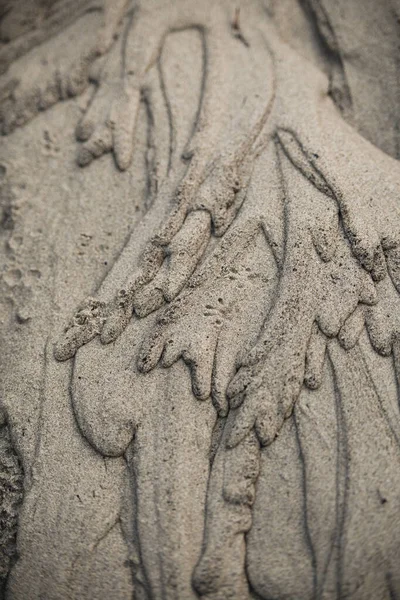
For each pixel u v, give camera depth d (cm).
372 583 39
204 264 46
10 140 55
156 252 46
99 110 54
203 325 44
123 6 58
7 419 44
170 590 39
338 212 46
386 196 47
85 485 42
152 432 42
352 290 44
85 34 58
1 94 58
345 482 40
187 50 56
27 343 46
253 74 54
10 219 52
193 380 43
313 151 48
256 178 48
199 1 58
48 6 62
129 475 42
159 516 40
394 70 54
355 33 56
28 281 49
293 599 39
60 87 56
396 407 42
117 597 40
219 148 49
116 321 45
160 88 54
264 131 50
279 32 57
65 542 41
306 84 53
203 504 41
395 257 45
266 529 40
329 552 39
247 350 43
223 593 39
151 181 50
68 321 46
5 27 62
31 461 43
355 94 54
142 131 53
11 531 42
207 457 42
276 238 46
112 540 41
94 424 43
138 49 56
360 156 49
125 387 43
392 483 40
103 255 49
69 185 52
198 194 48
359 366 43
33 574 40
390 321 43
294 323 43
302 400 42
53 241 50
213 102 52
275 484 41
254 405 42
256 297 45
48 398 44
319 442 41
